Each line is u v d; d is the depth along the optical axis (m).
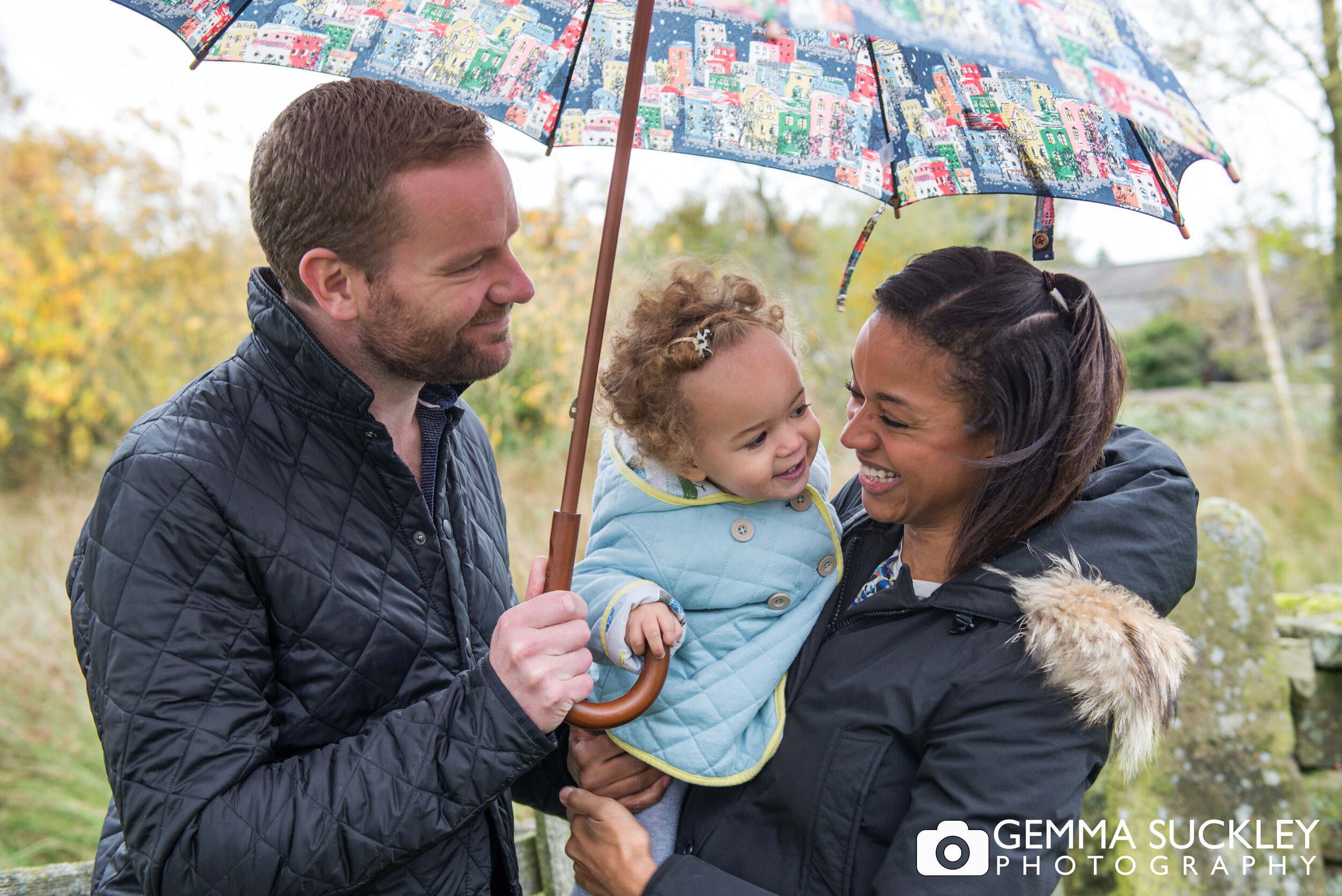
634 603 1.24
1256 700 2.21
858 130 1.44
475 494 1.51
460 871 1.28
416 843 1.09
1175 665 1.07
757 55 1.44
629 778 1.33
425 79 1.40
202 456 1.14
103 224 6.59
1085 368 1.15
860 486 1.57
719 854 1.26
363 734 1.17
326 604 1.19
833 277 7.68
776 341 1.29
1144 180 1.30
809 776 1.19
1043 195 1.38
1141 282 19.25
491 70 1.43
